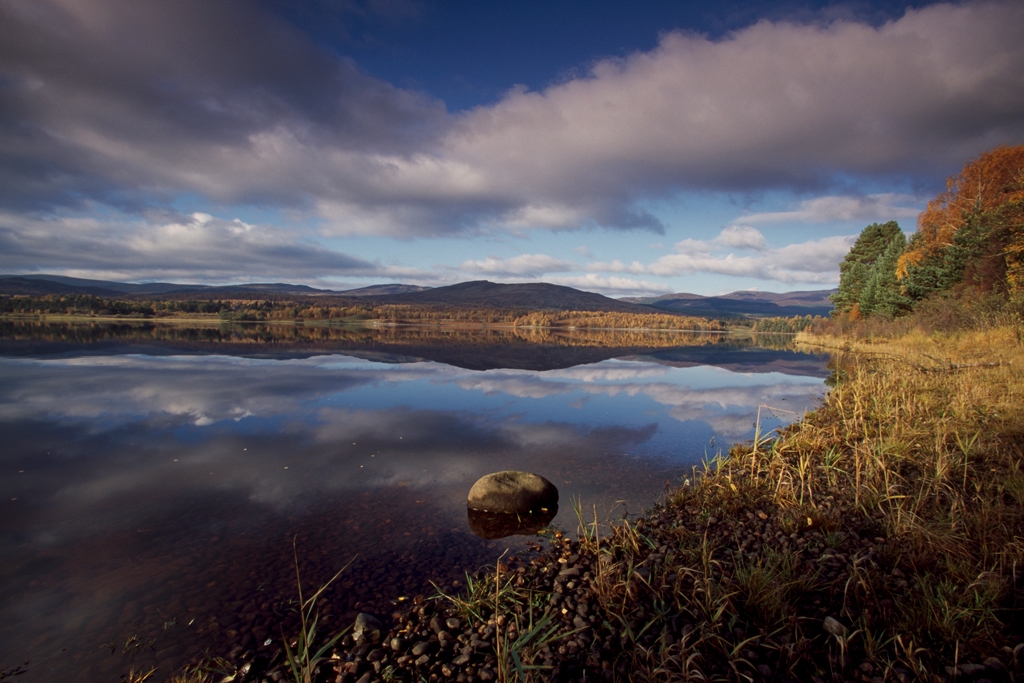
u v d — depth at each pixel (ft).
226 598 16.92
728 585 14.66
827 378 80.69
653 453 35.22
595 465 32.22
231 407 51.13
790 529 19.10
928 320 101.19
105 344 130.11
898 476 23.00
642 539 19.47
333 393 61.11
